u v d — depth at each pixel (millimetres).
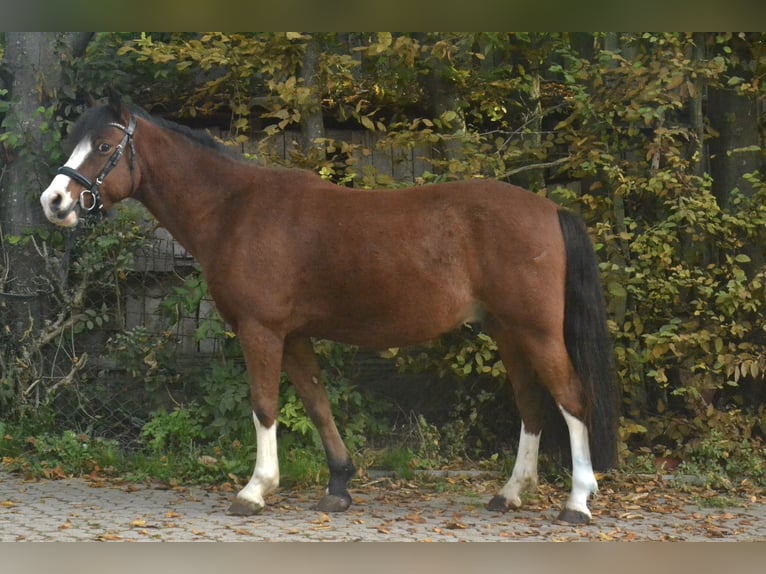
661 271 7699
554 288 5773
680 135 8258
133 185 6125
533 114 8227
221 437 7477
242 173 6188
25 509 6043
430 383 8164
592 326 5828
